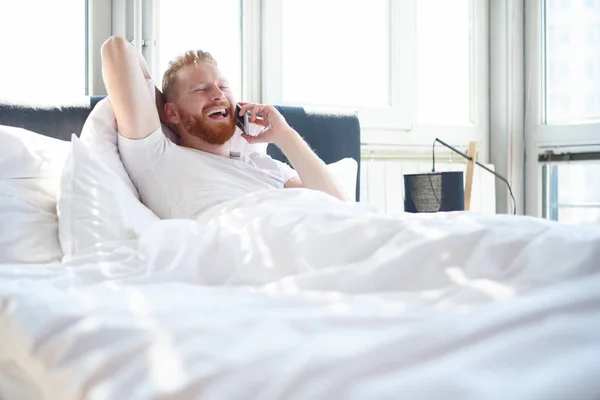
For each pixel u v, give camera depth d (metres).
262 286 1.17
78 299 1.04
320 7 3.42
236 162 2.08
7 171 1.72
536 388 0.55
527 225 1.14
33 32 2.67
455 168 3.78
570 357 0.62
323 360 0.64
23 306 1.02
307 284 1.08
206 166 1.99
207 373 0.67
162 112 2.15
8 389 1.01
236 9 3.16
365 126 3.53
